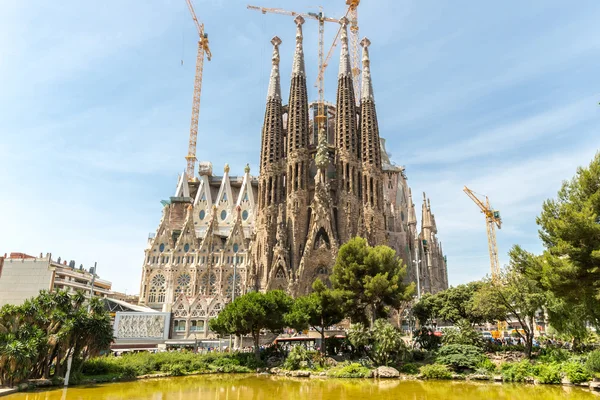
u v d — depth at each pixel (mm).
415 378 50562
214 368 57062
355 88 176000
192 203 155250
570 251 36719
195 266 130875
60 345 44250
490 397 37562
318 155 124125
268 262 117312
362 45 144500
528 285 55031
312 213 118188
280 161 130750
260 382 48562
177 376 53656
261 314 58219
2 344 40281
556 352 52531
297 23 142875
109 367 50875
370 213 121938
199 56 191625
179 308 111938
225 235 140875
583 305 45000
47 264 91938
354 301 67000
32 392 40031
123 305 87062
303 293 108438
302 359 56250
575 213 36438
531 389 41812
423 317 77938
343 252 72125
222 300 112688
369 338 56812
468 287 72312
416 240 151125
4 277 91125
